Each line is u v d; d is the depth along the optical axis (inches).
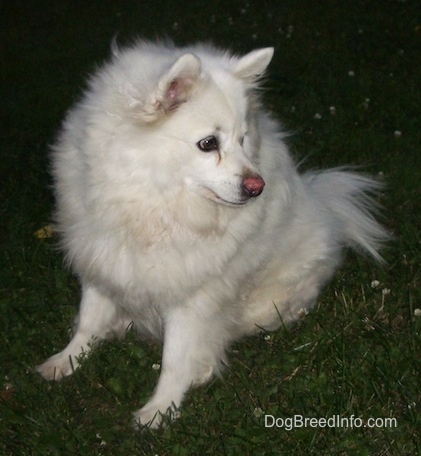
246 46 106.0
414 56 101.2
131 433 48.8
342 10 119.8
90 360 52.7
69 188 49.3
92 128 46.4
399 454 47.4
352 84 91.2
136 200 46.9
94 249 49.6
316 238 56.9
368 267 61.1
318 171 62.5
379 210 67.0
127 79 46.1
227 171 46.5
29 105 88.4
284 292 56.6
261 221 51.1
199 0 127.3
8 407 49.5
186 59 44.2
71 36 114.0
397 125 80.4
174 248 48.4
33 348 54.6
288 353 53.7
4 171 73.0
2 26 119.3
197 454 47.5
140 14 122.3
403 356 52.6
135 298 50.8
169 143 45.8
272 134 52.4
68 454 47.3
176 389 50.8
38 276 60.4
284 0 125.3
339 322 56.4
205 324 51.1
